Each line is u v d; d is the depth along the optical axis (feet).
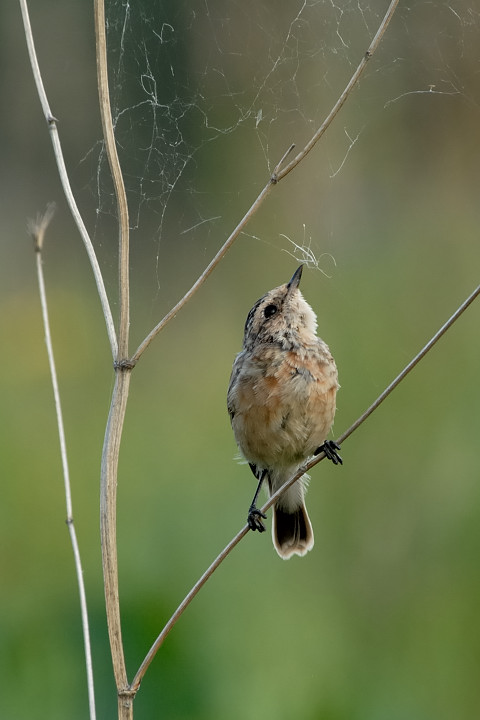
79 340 48.67
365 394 35.24
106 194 46.29
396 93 45.78
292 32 44.75
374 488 32.91
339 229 45.19
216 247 46.42
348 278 41.32
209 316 46.85
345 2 44.47
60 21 50.39
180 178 45.62
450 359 36.29
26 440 40.78
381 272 41.32
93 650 28.22
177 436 40.91
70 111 50.72
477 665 28.60
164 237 46.39
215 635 29.43
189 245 46.55
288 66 44.98
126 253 19.88
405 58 45.55
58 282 52.60
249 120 45.37
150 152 45.32
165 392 44.21
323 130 20.39
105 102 19.97
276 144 45.50
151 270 46.78
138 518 35.50
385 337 37.52
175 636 28.48
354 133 45.68
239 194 45.85
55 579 33.06
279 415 27.37
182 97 44.98
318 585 31.50
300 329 27.91
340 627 30.14
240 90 45.16
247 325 28.99
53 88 50.72
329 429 28.30
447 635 29.27
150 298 47.03
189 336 46.91
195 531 33.99
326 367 27.89
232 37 44.91
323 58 45.06
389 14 20.51
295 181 45.68
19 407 43.55
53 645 29.22
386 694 28.22
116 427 19.60
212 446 39.65
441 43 45.91
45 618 30.58
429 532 31.24
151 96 44.86
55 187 51.93
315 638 29.84
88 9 50.08
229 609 30.73
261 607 30.83
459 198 45.50
